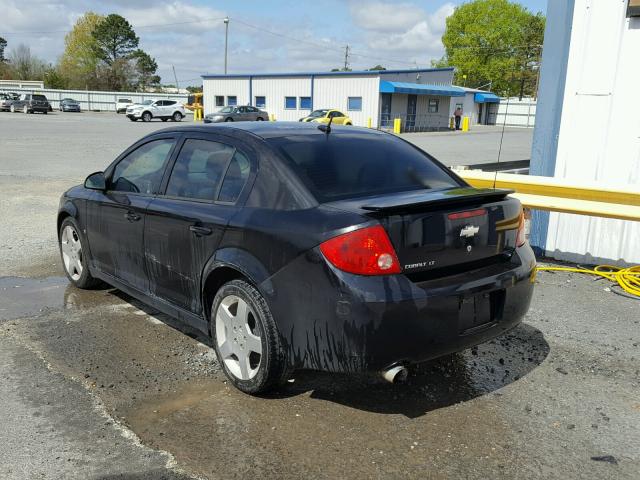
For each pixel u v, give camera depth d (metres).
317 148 3.78
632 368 4.08
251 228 3.41
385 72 46.28
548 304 5.38
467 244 3.30
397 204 3.05
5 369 3.91
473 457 3.00
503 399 3.62
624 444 3.15
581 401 3.61
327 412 3.42
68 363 4.02
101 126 36.84
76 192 5.41
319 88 48.91
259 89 52.75
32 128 31.94
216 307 3.69
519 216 3.70
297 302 3.18
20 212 9.45
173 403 3.50
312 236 3.11
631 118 6.33
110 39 101.94
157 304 4.38
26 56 105.56
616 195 5.70
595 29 6.36
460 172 6.87
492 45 78.75
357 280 2.97
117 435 3.14
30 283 5.84
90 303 5.25
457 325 3.20
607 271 6.41
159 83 110.38
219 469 2.87
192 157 4.16
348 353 3.02
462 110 58.22
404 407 3.50
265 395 3.61
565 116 6.70
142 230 4.35
